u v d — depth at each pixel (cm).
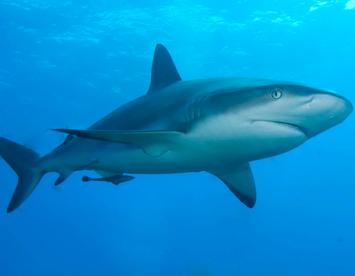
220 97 368
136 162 472
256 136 362
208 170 477
